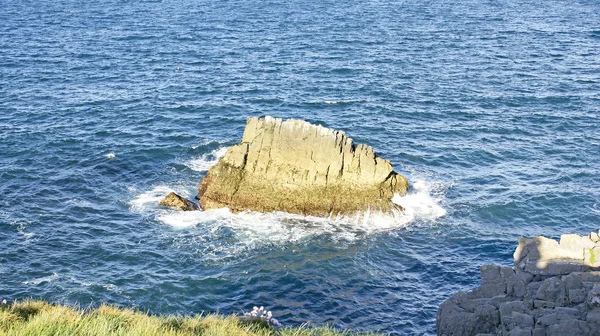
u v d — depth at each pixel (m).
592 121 74.38
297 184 52.88
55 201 54.25
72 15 138.25
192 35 117.81
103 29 122.75
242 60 99.19
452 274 45.59
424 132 70.38
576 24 131.12
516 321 27.44
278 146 53.50
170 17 136.75
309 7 151.25
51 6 150.12
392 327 40.06
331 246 48.62
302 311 41.59
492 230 51.19
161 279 44.44
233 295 43.16
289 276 45.03
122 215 52.47
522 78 90.94
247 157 53.91
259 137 54.03
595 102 80.81
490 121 73.81
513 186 57.97
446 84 87.75
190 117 73.81
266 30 122.31
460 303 30.91
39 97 80.06
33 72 91.19
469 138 69.00
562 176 60.12
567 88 86.25
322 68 95.06
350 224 51.31
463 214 53.16
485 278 32.59
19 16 135.62
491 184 58.44
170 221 51.53
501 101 80.75
